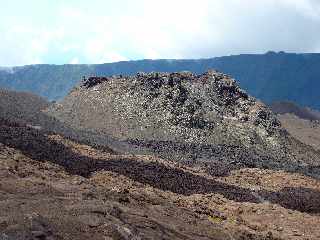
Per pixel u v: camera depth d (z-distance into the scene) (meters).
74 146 105.44
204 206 65.50
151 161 105.12
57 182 54.19
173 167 105.31
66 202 42.06
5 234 30.25
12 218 32.81
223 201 74.12
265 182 112.44
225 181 106.81
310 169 183.75
